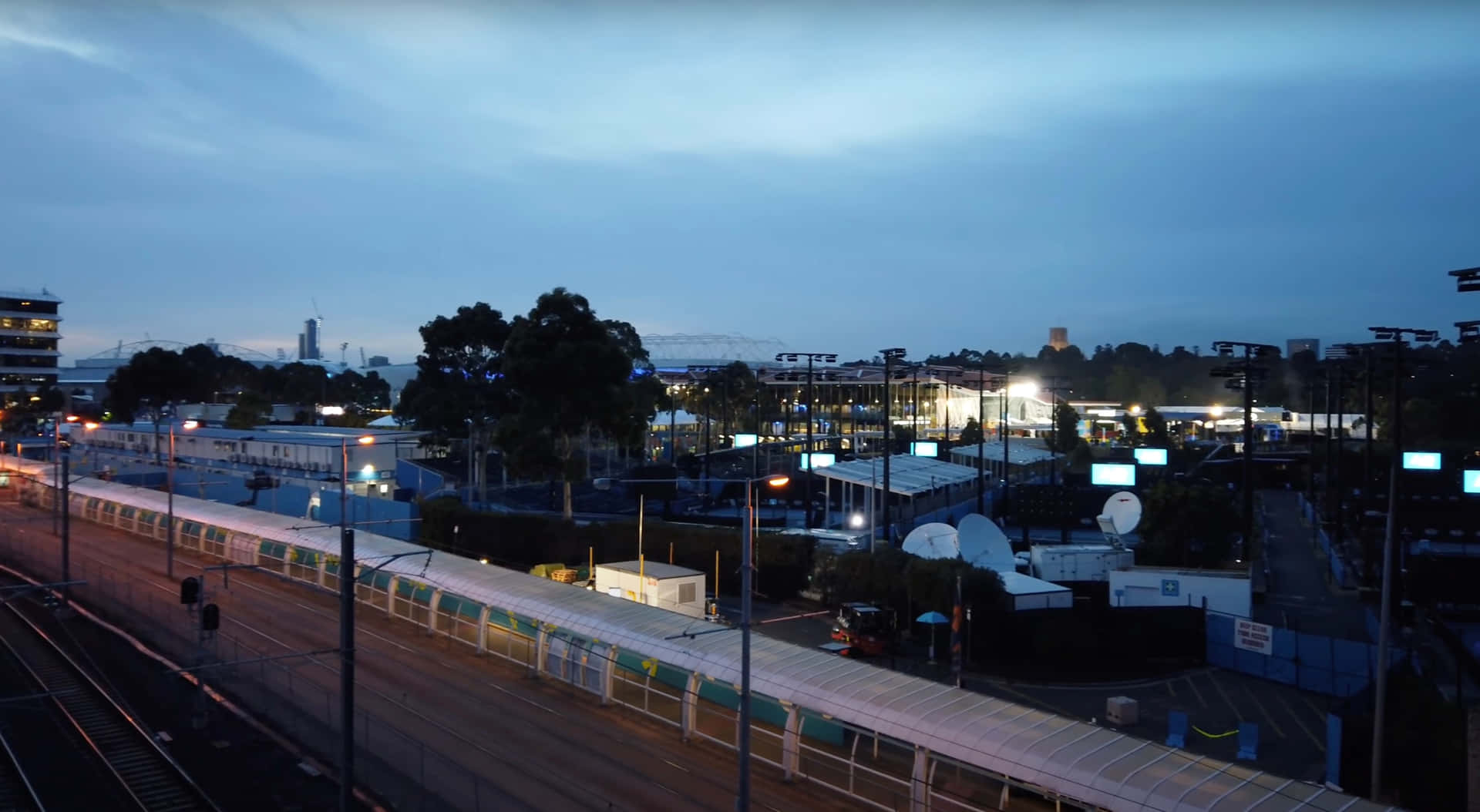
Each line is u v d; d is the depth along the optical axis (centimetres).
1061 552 5100
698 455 10350
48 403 15112
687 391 15525
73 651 3850
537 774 2647
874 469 6444
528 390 6806
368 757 2744
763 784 2623
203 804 2459
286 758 2750
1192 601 4388
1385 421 11656
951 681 3788
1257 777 2061
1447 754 2688
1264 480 9844
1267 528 7444
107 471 8688
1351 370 7462
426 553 4516
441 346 8550
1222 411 15762
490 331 8481
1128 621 4166
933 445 9969
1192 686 3781
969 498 8181
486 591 4038
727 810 2422
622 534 5862
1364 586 5262
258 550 5706
